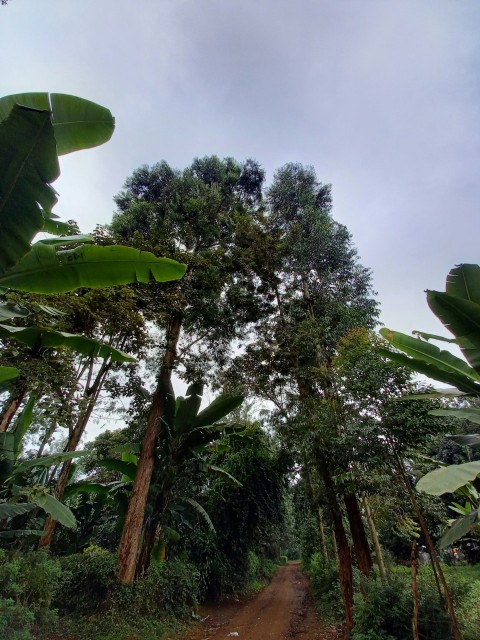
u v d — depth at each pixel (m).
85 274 3.40
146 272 3.52
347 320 10.09
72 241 3.82
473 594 5.22
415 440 5.16
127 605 7.17
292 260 11.88
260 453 12.80
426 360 4.48
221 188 14.73
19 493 5.94
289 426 7.85
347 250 12.35
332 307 10.58
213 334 11.59
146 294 9.14
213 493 12.34
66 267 3.31
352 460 5.98
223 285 11.69
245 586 13.16
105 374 10.05
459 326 3.59
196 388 10.13
